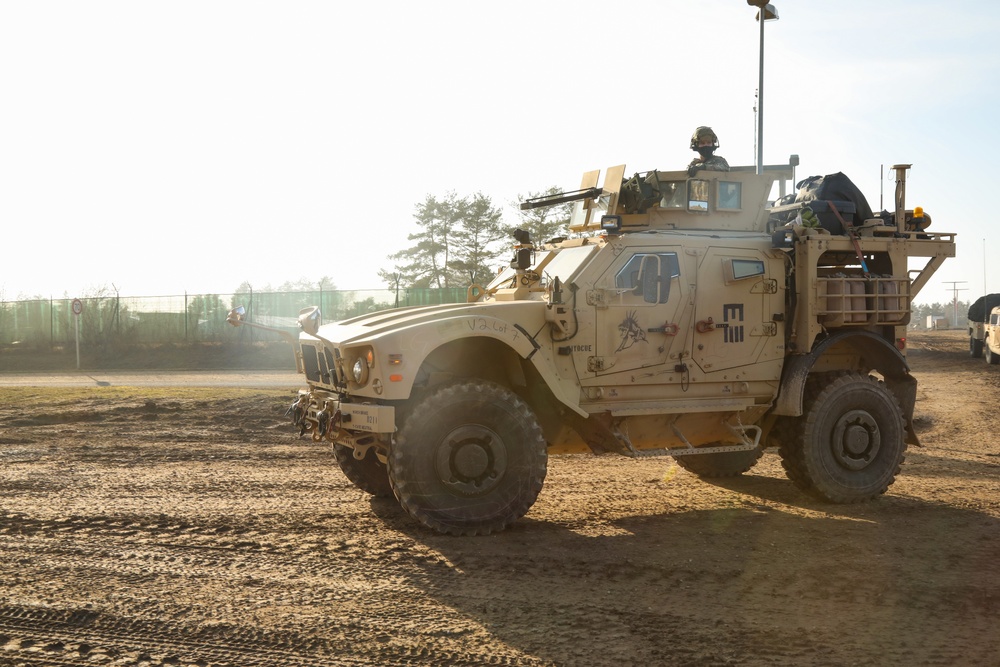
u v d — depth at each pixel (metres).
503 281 8.34
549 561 5.96
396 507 7.65
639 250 7.37
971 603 5.09
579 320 7.12
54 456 10.48
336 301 35.19
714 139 8.41
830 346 8.27
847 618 4.84
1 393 18.72
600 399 7.27
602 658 4.25
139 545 6.34
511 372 7.39
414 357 6.48
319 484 8.75
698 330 7.55
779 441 8.20
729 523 7.19
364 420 6.57
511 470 6.74
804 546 6.41
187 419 13.82
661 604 5.07
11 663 4.18
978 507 7.84
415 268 42.19
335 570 5.72
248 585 5.40
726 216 8.05
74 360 34.44
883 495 8.38
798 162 9.27
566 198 8.20
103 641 4.46
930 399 17.67
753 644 4.44
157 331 36.34
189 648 4.38
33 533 6.67
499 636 4.55
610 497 8.27
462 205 41.88
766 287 7.82
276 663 4.20
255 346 34.69
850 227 8.28
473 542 6.45
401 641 4.47
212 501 7.88
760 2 14.80
